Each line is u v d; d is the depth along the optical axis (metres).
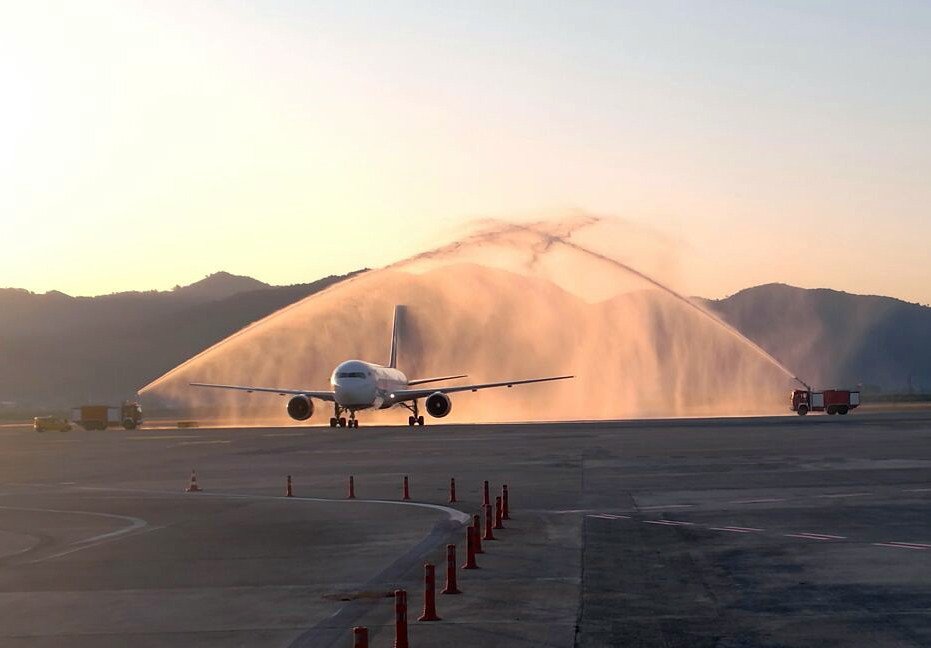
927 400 182.88
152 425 133.62
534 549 24.84
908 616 16.66
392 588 20.39
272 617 18.08
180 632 17.12
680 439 66.50
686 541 25.56
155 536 29.56
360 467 52.19
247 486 44.78
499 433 79.50
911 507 30.92
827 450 54.31
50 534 30.88
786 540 25.17
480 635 16.03
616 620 16.92
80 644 16.48
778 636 15.55
